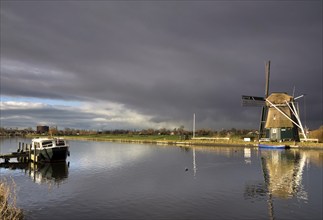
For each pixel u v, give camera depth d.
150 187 30.78
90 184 32.81
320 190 28.22
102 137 168.50
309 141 74.81
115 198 26.34
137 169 44.00
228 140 92.62
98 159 58.53
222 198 25.86
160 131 175.88
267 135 83.31
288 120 79.25
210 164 47.81
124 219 20.73
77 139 169.62
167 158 58.53
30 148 55.78
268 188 29.48
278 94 81.94
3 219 17.36
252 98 86.00
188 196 26.72
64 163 52.00
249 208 22.84
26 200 25.80
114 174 39.53
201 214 21.58
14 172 43.00
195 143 97.81
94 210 22.86
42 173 41.50
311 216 20.91
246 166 44.59
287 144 73.38
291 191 28.06
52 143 54.16
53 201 25.50
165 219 20.64
